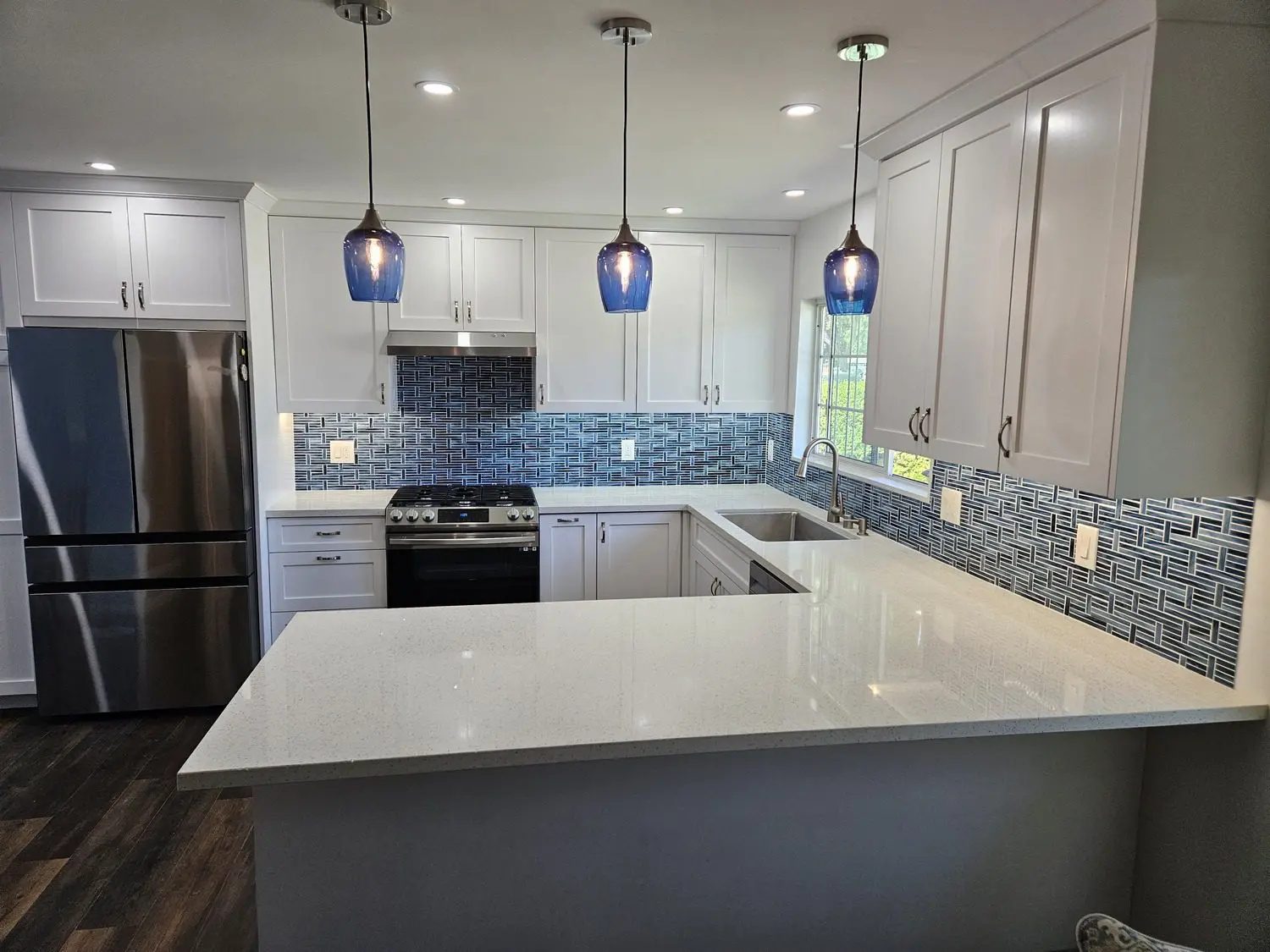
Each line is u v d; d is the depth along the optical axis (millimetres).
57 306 3496
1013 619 2246
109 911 2385
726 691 1737
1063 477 1869
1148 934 1976
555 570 4164
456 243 4043
